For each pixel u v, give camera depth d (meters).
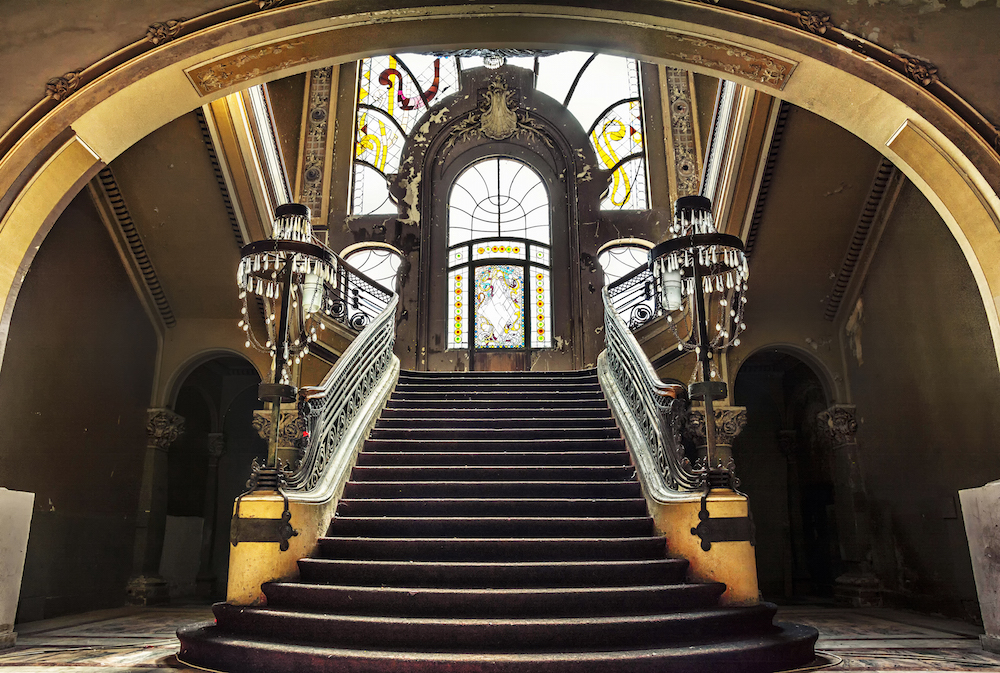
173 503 11.76
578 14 5.75
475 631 4.41
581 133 14.42
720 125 9.45
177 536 11.78
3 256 5.54
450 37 5.98
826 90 5.86
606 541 5.69
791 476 12.31
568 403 9.30
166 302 10.52
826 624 7.48
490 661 4.04
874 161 8.41
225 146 8.69
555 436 8.17
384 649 4.37
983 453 7.31
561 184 14.26
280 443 8.74
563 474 7.13
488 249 14.13
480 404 9.41
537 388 9.98
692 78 14.37
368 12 5.71
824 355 10.31
